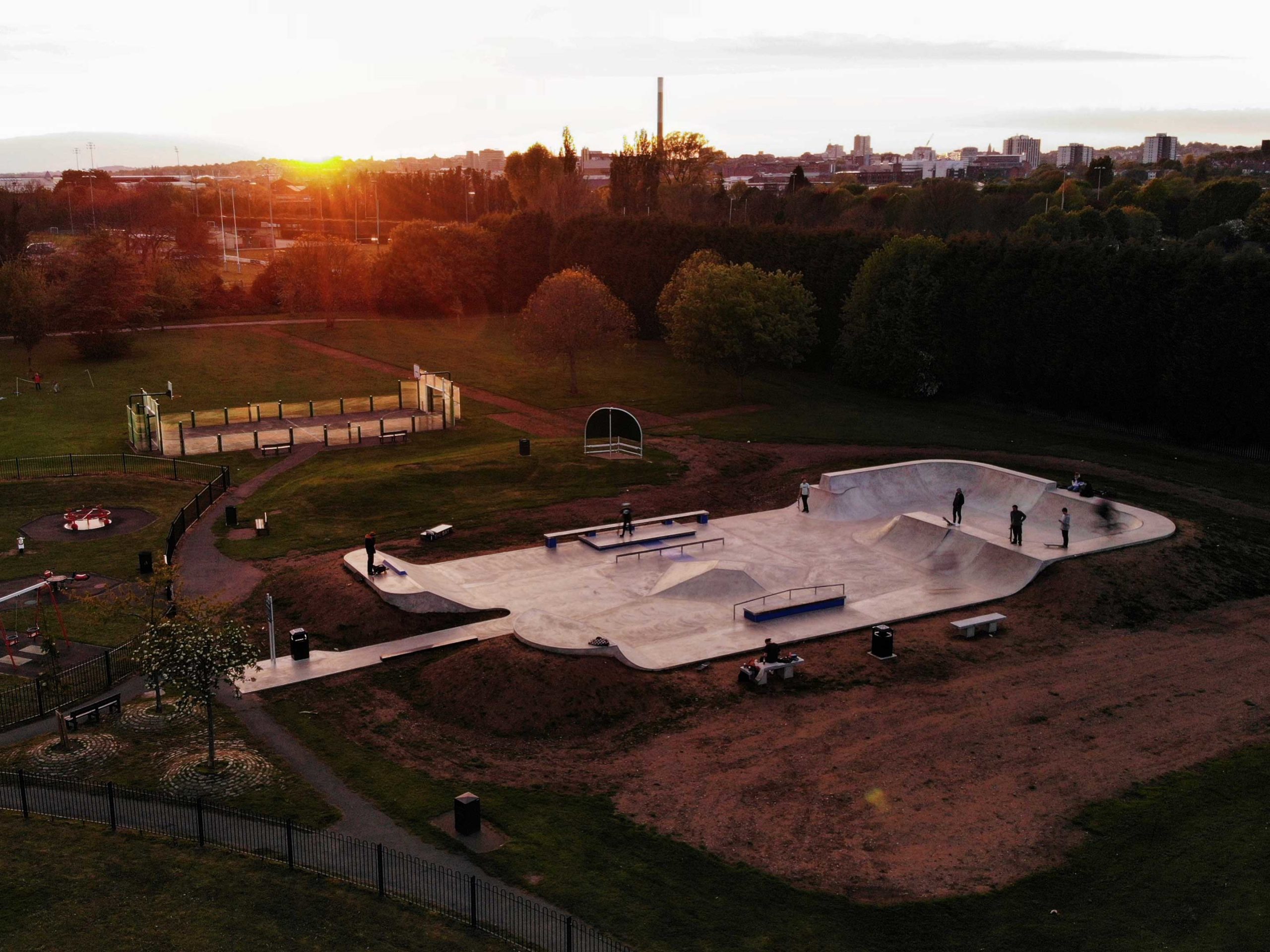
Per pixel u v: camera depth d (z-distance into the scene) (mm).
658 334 104125
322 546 44844
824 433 65000
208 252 164125
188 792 25422
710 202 150375
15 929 18812
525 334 78312
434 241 116438
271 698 31531
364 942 19438
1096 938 20938
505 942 19938
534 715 30266
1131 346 64000
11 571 41656
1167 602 38344
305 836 23422
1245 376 58531
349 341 100312
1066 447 61625
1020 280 70438
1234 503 50406
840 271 84750
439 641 35500
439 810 25234
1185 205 137500
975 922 21406
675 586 39625
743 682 32531
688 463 58375
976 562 42250
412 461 58156
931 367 75562
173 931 19156
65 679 32094
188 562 42938
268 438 63062
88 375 81875
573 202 151375
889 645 34250
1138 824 25000
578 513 49844
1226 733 29531
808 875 22922
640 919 21125
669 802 25922
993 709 30922
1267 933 21047
